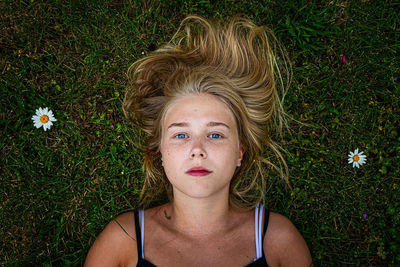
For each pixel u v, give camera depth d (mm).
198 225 1730
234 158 1641
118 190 2217
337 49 2271
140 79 1908
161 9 2268
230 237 1757
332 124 2258
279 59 2217
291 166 2236
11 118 2189
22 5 2227
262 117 1839
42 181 2188
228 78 1756
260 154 1944
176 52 1947
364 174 2271
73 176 2211
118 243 1785
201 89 1646
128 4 2260
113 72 2248
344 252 2219
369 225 2238
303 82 2266
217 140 1599
